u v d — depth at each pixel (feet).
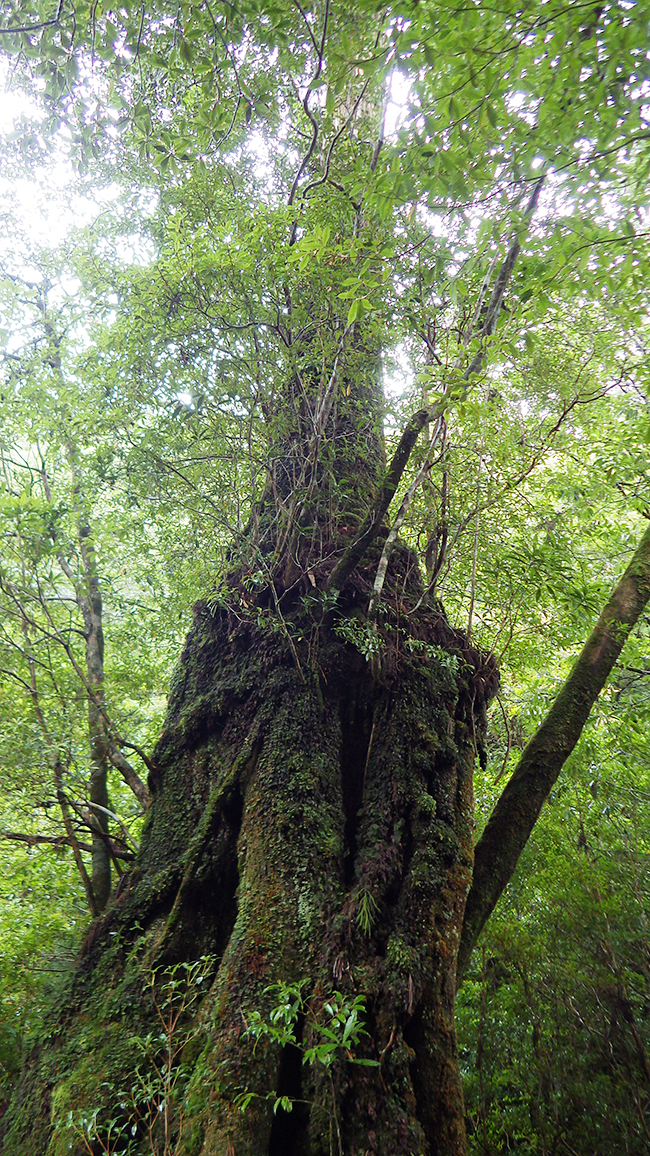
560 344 16.37
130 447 16.15
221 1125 9.29
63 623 21.40
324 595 13.51
